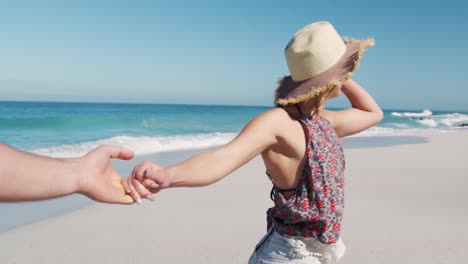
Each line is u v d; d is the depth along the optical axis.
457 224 6.25
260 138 1.93
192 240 5.45
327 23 2.29
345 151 15.07
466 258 4.94
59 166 0.89
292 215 2.12
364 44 2.18
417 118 61.59
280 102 2.12
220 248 5.20
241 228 5.97
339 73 2.14
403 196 7.95
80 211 6.75
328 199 2.11
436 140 20.95
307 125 2.12
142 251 5.07
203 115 54.16
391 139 21.50
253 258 2.33
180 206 7.06
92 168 0.97
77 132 25.70
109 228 5.91
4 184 0.77
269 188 8.52
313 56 2.11
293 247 2.15
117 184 1.10
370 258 4.88
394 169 11.05
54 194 0.85
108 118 33.84
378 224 6.16
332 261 2.25
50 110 54.16
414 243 5.39
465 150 16.17
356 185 8.81
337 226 2.17
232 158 1.78
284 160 2.08
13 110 52.22
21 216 6.44
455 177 10.12
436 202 7.56
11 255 4.88
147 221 6.24
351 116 2.57
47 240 5.40
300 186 2.10
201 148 16.20
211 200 7.48
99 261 4.77
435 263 4.78
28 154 0.86
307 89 2.12
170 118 43.97
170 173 1.51
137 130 29.42
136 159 12.62
